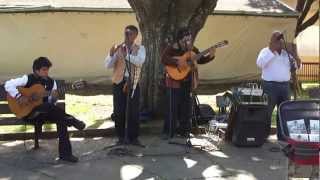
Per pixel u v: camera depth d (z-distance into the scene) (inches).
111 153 208.8
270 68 226.5
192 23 257.0
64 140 199.3
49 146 220.7
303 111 141.2
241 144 221.6
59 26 418.0
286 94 228.7
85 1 425.7
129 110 219.1
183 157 207.0
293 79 235.8
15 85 201.6
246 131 220.7
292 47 229.5
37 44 418.0
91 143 227.0
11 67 418.0
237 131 221.0
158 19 254.5
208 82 442.9
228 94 241.0
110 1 430.0
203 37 432.5
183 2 251.8
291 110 141.3
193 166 195.6
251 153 214.1
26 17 413.4
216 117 250.4
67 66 422.9
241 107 219.1
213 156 209.0
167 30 255.6
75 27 419.5
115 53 217.9
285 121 140.5
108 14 418.6
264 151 217.3
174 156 207.9
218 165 197.5
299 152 134.4
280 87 227.0
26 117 205.6
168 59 230.7
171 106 233.5
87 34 421.4
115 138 236.2
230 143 228.2
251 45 446.0
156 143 226.7
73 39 420.8
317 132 138.1
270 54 225.3
